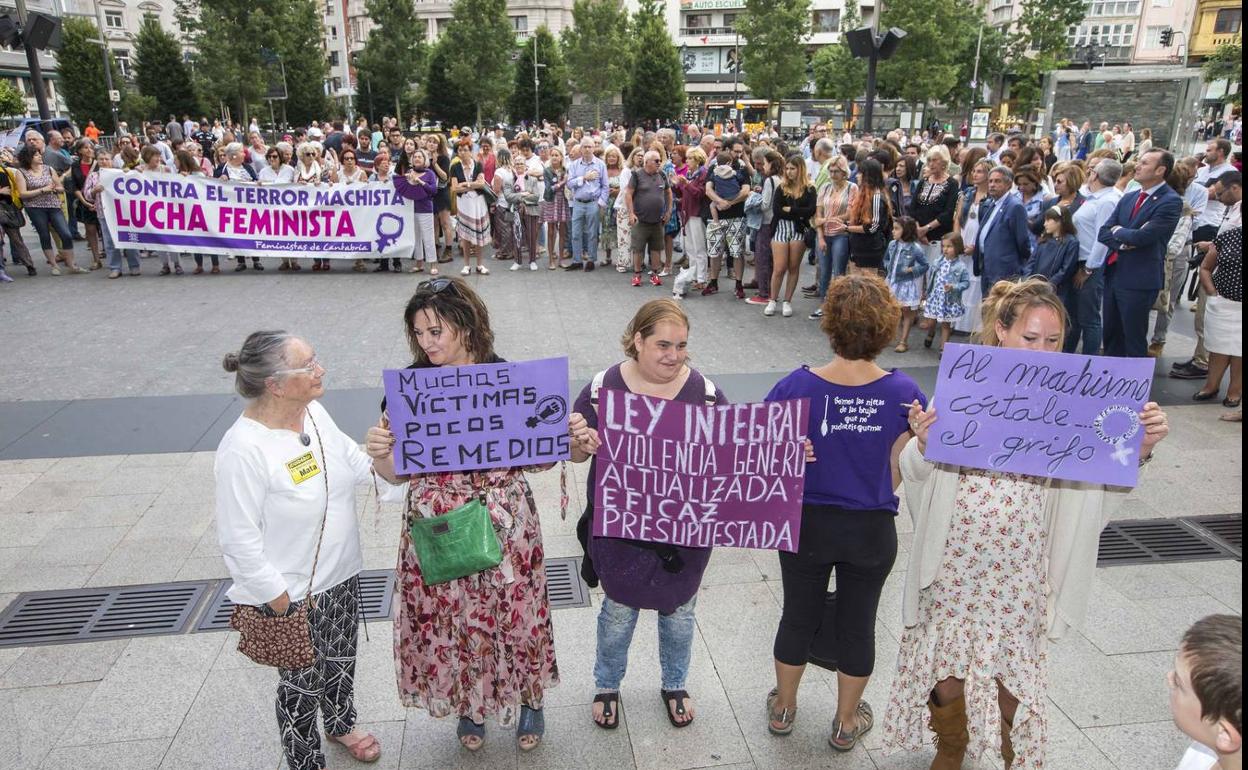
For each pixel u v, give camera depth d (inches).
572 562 165.8
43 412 244.4
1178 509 186.9
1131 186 266.4
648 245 419.8
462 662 107.4
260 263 463.2
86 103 1620.3
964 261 293.4
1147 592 155.0
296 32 1889.8
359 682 131.6
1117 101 840.9
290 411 95.8
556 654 138.2
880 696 128.7
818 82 2241.6
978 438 96.9
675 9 3152.1
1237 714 58.1
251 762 114.5
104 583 157.2
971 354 96.5
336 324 340.5
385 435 101.3
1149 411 91.7
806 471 105.6
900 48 1595.7
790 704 117.6
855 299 99.0
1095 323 259.3
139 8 2615.7
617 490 108.3
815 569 107.9
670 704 122.0
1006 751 107.0
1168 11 2295.8
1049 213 253.9
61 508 186.2
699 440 104.0
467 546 98.7
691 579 111.8
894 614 148.3
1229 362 245.0
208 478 201.5
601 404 105.0
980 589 100.8
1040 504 99.0
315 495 97.9
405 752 117.1
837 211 325.4
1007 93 2191.2
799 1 1959.9
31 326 337.7
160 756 115.5
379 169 445.4
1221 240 232.2
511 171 483.2
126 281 428.8
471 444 103.3
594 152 488.4
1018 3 2461.9
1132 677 130.9
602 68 2235.5
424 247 440.5
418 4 2979.8
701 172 383.6
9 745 117.3
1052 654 136.6
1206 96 1311.5
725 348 306.0
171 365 287.3
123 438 225.8
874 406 101.7
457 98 2172.7
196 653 137.9
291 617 96.9
